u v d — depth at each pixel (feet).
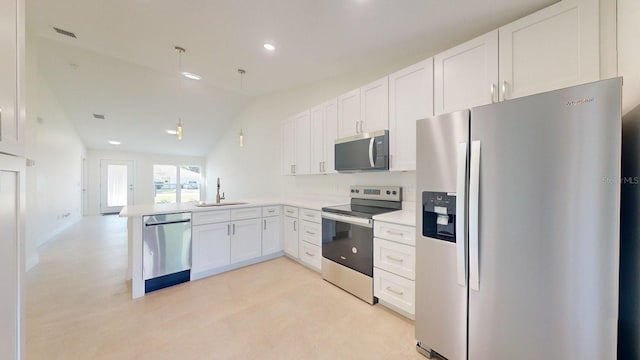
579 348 3.40
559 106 3.53
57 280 8.84
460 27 7.19
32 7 7.58
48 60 12.46
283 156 13.01
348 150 8.96
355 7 6.63
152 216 8.06
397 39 8.06
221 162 23.43
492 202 4.15
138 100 16.66
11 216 2.86
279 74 11.59
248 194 18.37
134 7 7.22
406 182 8.69
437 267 5.00
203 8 7.04
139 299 7.57
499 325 4.10
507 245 4.00
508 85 5.49
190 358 5.14
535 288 3.74
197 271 9.02
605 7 4.55
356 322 6.46
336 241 8.54
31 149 10.29
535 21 5.18
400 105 7.61
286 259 11.32
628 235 3.90
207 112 19.03
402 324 6.38
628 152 4.04
